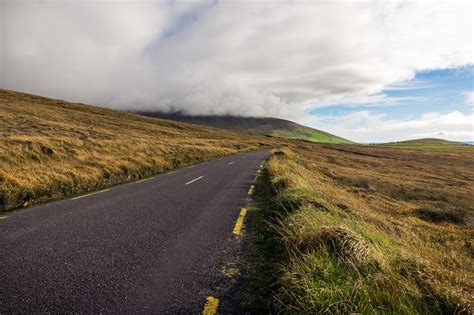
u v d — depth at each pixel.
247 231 5.55
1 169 9.86
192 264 4.05
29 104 56.12
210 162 23.62
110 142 20.95
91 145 18.44
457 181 35.31
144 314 2.88
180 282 3.54
